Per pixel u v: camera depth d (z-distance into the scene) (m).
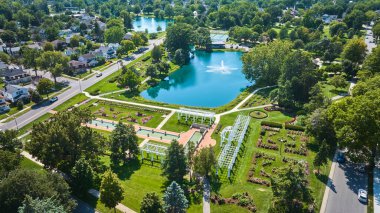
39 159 88.06
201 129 116.94
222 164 94.88
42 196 68.12
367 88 110.44
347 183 84.62
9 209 66.12
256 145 104.50
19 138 114.44
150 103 143.00
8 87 149.00
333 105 97.06
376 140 83.88
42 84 148.12
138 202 80.00
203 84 174.00
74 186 82.44
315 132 100.69
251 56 160.00
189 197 82.06
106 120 128.12
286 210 70.12
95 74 180.62
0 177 75.00
